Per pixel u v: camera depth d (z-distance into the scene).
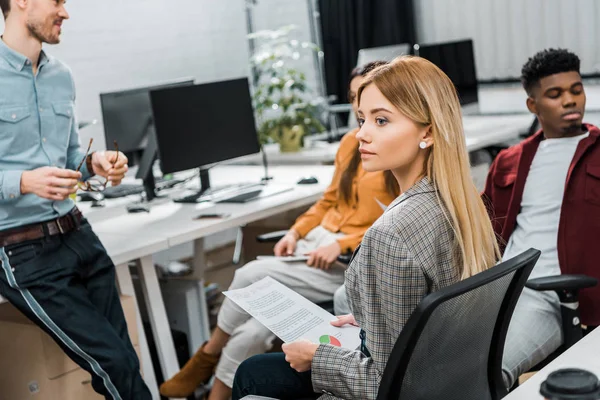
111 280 2.62
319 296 3.01
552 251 2.48
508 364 2.16
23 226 2.40
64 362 2.63
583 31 5.15
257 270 3.00
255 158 4.61
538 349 2.23
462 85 5.22
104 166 2.63
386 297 1.54
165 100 3.46
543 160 2.55
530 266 1.56
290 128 4.55
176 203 3.61
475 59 5.63
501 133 4.44
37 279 2.39
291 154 4.49
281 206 3.37
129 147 3.95
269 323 1.89
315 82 6.24
